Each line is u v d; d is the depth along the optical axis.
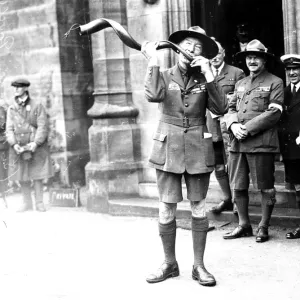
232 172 6.41
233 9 10.23
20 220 7.92
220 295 4.67
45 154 8.62
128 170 8.34
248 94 6.25
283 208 7.02
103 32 8.30
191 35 4.99
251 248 5.98
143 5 8.23
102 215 8.07
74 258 5.87
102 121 8.41
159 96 4.93
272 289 4.75
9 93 10.24
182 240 6.49
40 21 9.69
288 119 6.29
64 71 9.56
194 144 4.97
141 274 5.27
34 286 5.05
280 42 10.76
